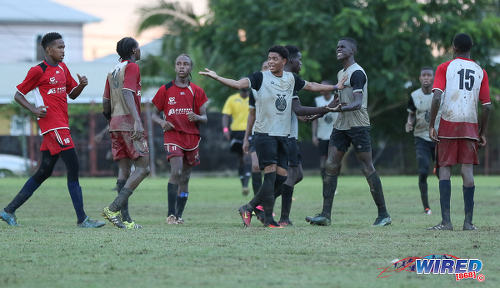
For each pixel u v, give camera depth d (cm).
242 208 2833
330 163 2988
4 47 15562
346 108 2775
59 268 1798
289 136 2948
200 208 3947
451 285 1628
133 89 2736
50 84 2748
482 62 8838
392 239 2353
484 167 10281
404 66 9181
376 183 2953
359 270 1788
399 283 1641
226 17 9394
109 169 9150
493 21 8831
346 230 2673
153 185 6619
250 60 8775
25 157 8862
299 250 2089
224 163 9600
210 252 2047
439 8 9169
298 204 4234
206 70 2656
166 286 1590
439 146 2775
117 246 2159
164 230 2644
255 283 1622
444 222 2744
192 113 3078
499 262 1908
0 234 2464
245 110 4928
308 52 8825
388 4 8794
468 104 2733
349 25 8562
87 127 9138
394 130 10044
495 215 3503
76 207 2798
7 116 9212
